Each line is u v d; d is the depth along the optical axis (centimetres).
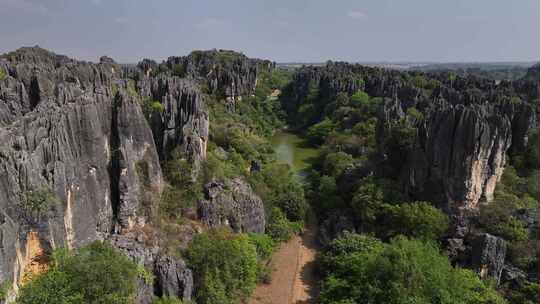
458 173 6425
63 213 3731
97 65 10269
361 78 19388
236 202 6281
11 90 5725
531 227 6200
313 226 8000
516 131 8094
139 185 5062
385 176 7962
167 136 5966
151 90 8519
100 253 3916
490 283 5488
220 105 14500
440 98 12475
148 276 4325
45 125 4006
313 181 9912
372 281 4922
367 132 11712
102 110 4759
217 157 7562
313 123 18025
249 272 5484
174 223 5400
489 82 16325
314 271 6394
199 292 4869
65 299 3244
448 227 6372
